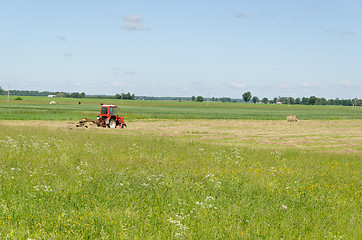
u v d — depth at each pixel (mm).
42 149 16016
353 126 53812
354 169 16234
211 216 7980
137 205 8516
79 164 13211
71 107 99062
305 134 38125
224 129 42125
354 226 7949
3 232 6375
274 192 10547
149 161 14477
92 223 7098
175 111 95812
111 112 37719
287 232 7367
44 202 8297
